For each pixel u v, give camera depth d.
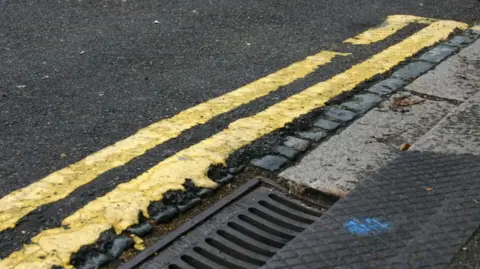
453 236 1.70
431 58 2.60
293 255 1.67
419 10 3.08
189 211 1.86
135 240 1.77
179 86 2.38
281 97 2.33
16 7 3.01
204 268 1.72
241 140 2.09
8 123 2.15
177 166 1.98
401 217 1.75
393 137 2.11
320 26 2.89
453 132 2.05
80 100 2.28
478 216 1.75
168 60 2.55
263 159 2.03
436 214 1.76
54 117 2.19
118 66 2.50
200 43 2.70
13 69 2.46
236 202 1.89
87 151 2.04
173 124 2.16
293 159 2.03
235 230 1.81
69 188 1.90
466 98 2.31
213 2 3.12
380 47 2.70
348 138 2.11
